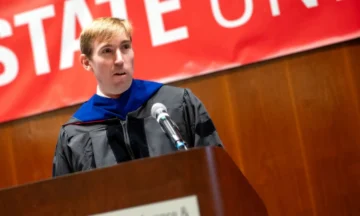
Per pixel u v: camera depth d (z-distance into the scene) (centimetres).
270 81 734
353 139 713
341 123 717
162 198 333
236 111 740
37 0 783
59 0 777
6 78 783
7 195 349
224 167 341
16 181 783
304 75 728
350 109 716
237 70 742
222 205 330
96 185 339
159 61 747
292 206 718
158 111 426
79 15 770
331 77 723
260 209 363
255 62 735
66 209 342
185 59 743
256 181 730
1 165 788
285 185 722
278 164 725
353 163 710
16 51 782
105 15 762
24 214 346
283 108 730
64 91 769
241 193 347
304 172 719
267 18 727
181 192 331
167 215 332
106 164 493
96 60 492
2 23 788
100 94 533
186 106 511
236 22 734
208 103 746
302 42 716
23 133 786
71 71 770
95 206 339
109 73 492
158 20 752
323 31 712
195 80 749
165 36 749
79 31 770
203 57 740
